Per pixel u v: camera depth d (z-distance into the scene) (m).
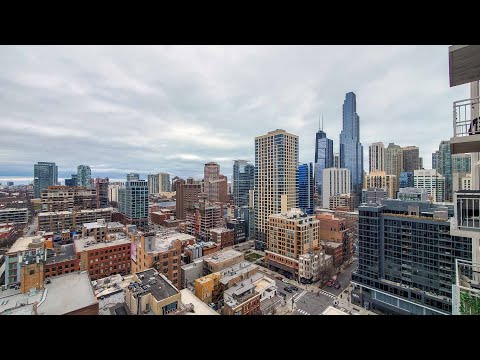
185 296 25.59
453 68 8.41
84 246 51.38
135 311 22.77
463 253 36.28
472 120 8.21
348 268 64.19
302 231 57.16
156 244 50.03
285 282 54.06
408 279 41.44
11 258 38.41
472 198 9.34
